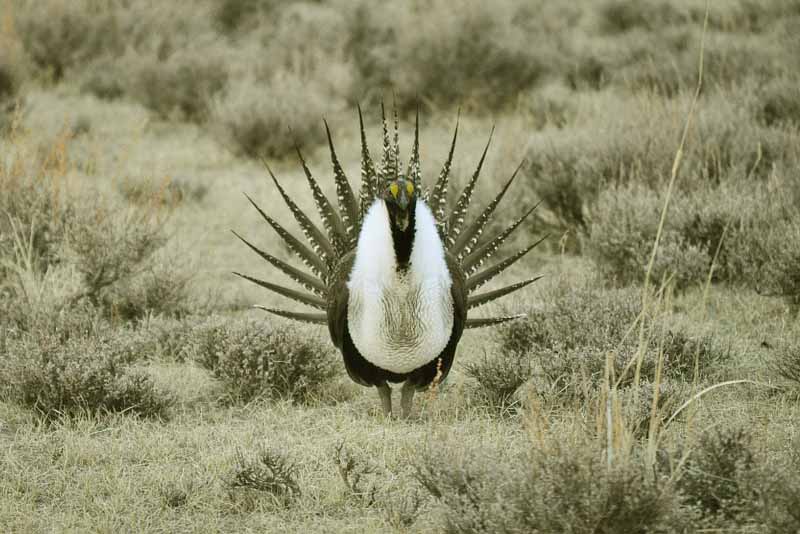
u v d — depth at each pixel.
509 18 29.30
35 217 13.62
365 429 9.54
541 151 17.62
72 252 13.36
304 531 7.53
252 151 22.19
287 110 22.55
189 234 16.69
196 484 8.24
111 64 28.78
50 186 14.33
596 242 14.31
